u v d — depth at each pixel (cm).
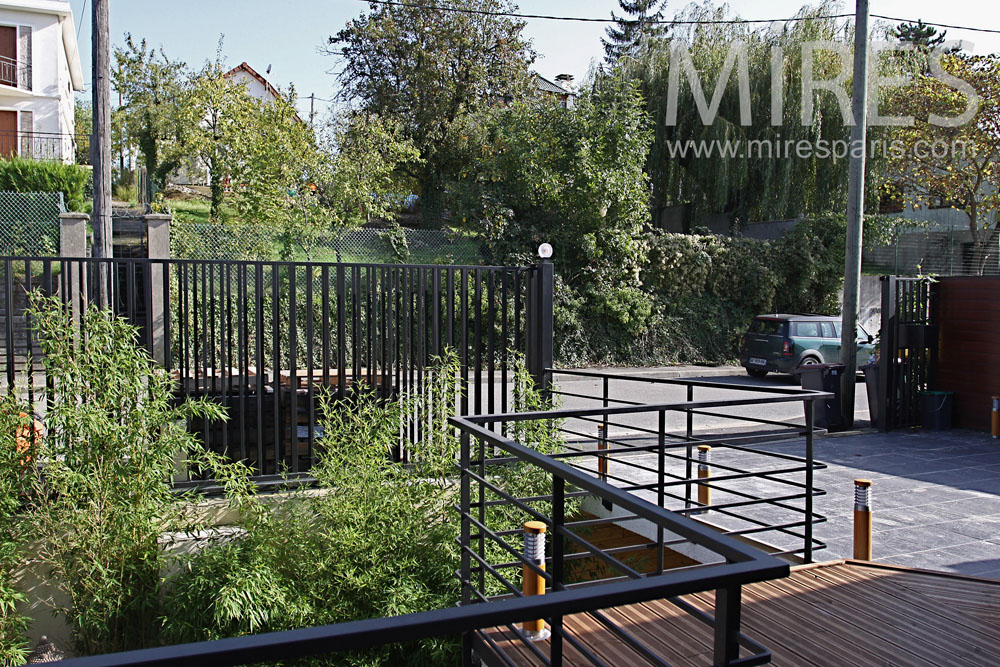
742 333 1977
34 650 470
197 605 453
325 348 562
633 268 1848
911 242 2175
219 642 113
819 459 824
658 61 2089
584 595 138
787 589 395
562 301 1780
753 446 902
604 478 566
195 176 2547
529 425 582
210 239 1451
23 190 1670
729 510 601
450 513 533
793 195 2062
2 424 445
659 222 2267
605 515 605
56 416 449
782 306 2059
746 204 2125
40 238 1339
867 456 844
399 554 507
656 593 142
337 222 1783
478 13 2400
